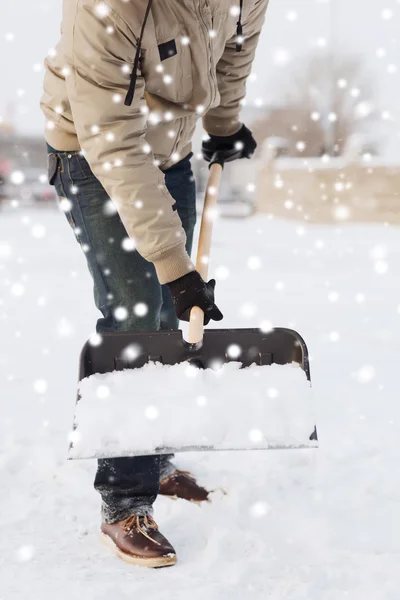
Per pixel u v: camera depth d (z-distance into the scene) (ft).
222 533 6.70
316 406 10.63
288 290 22.81
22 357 13.94
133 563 6.38
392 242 40.47
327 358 13.82
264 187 69.36
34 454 8.71
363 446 8.93
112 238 6.82
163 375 6.23
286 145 68.33
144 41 6.17
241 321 17.13
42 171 66.49
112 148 6.09
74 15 5.97
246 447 5.60
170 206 6.23
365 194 58.90
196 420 5.68
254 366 6.38
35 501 7.60
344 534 6.82
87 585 5.96
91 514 7.38
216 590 5.78
